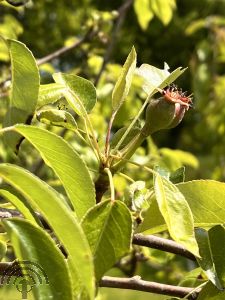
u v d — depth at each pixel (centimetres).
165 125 39
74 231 25
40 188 26
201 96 160
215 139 164
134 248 65
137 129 41
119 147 41
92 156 75
